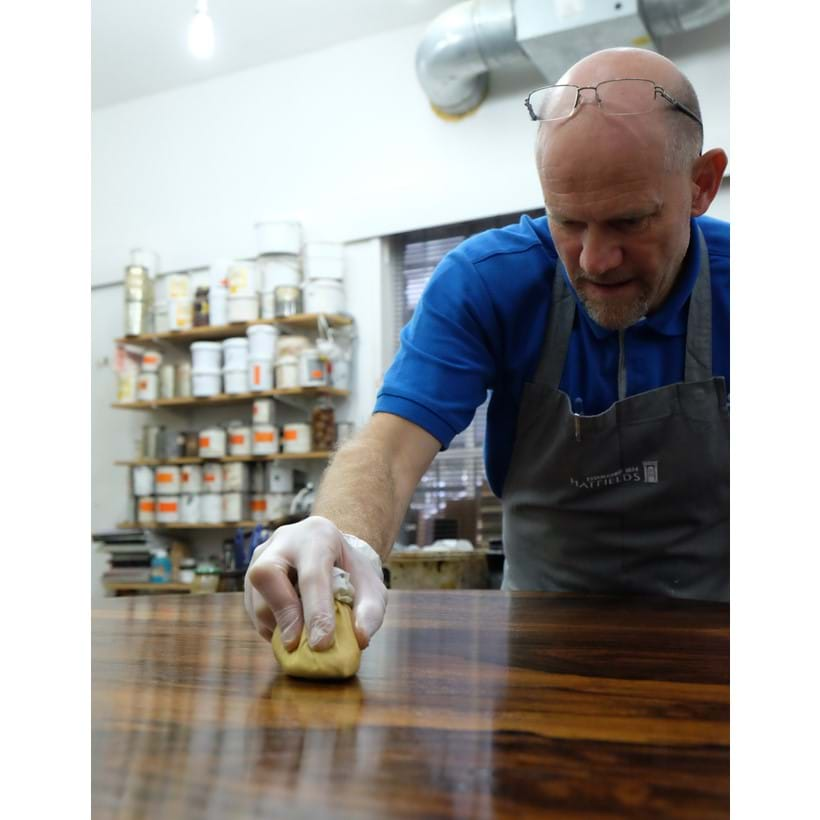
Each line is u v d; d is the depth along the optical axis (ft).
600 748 1.74
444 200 12.48
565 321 4.46
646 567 4.62
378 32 13.50
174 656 2.83
